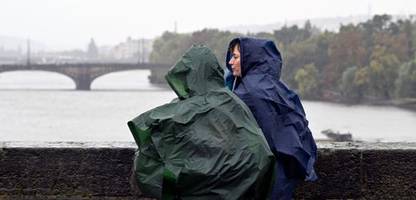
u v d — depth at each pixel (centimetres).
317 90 15412
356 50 15588
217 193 470
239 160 469
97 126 9694
